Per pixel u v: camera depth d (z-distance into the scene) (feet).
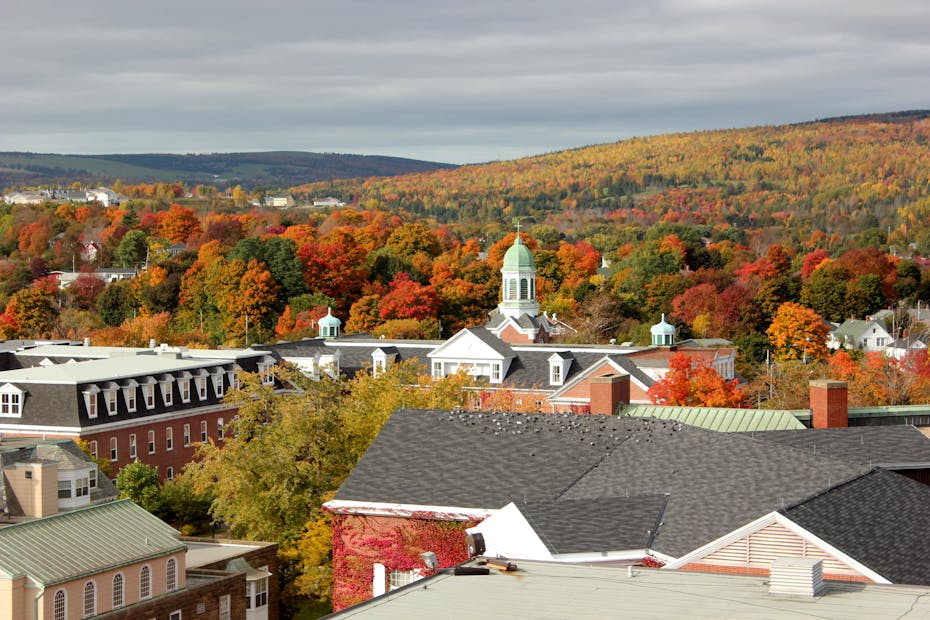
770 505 175.94
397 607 122.72
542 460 210.79
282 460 290.15
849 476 185.26
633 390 437.17
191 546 309.22
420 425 226.99
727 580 131.85
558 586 129.49
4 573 245.65
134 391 454.40
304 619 300.40
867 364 502.38
